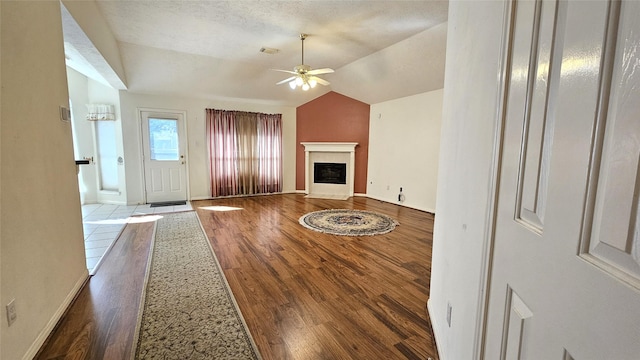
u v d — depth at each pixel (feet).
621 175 1.29
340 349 5.68
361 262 9.98
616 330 1.29
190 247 11.24
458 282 4.32
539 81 2.03
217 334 6.07
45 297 5.93
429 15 11.11
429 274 9.09
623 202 1.28
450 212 5.16
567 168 1.65
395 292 7.94
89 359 5.30
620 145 1.29
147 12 11.03
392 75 17.22
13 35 5.21
